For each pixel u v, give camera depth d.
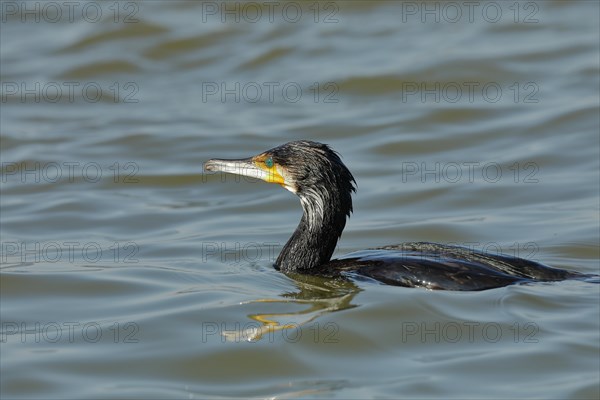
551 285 11.93
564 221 16.11
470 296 11.62
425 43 25.36
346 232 15.98
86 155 20.53
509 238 15.38
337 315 11.45
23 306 12.61
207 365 10.58
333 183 12.83
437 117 21.78
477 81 23.31
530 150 19.95
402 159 20.02
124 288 13.13
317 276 12.62
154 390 10.04
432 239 15.57
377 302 11.55
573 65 23.66
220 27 26.91
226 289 12.81
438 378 10.03
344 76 23.80
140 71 25.27
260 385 10.09
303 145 12.94
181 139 21.22
